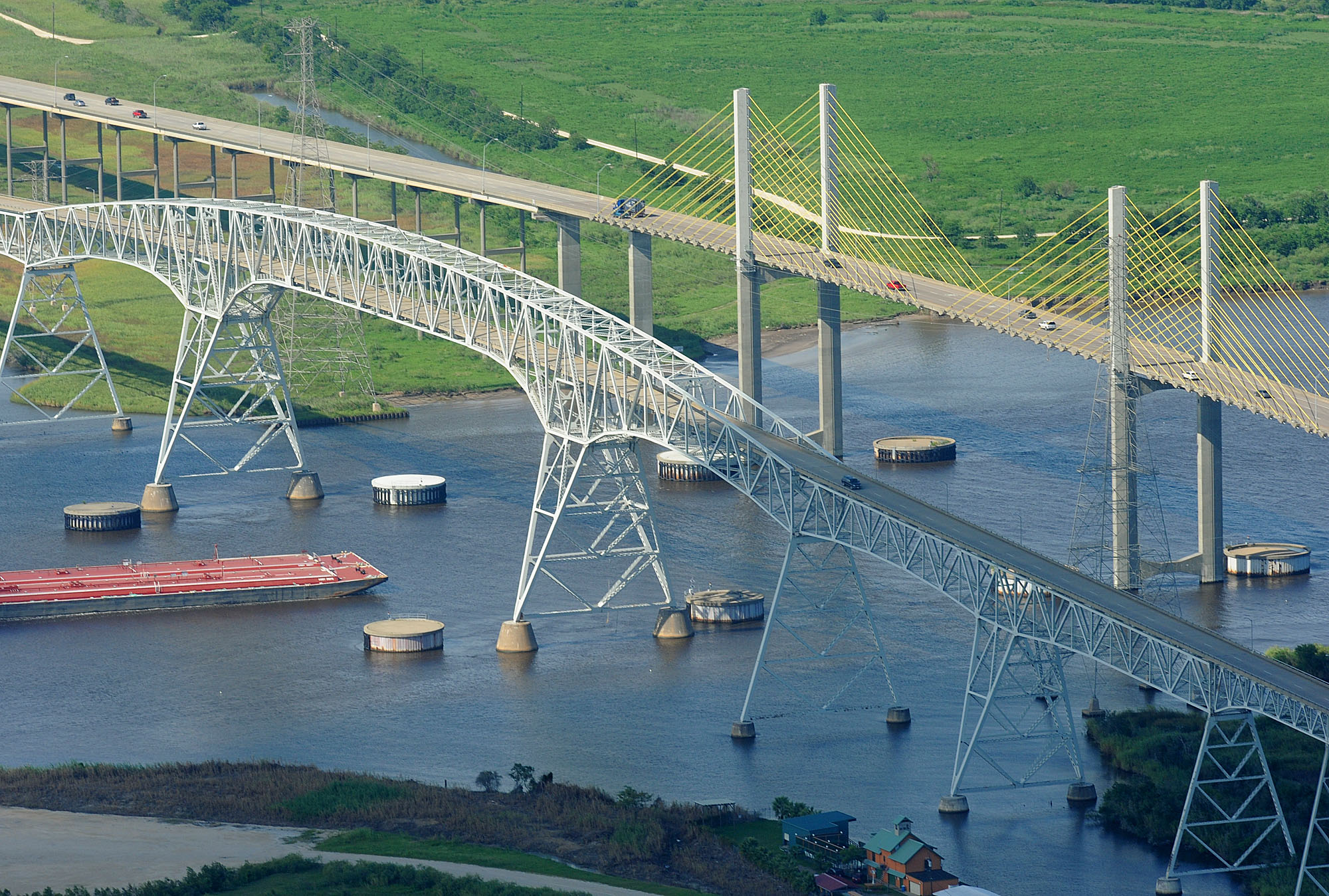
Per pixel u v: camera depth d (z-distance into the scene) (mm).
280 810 175375
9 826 171500
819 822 168250
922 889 157000
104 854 164750
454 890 154250
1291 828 169375
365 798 177625
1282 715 160125
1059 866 165625
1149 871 164875
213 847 166750
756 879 160250
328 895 153500
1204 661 163500
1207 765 182875
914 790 182375
